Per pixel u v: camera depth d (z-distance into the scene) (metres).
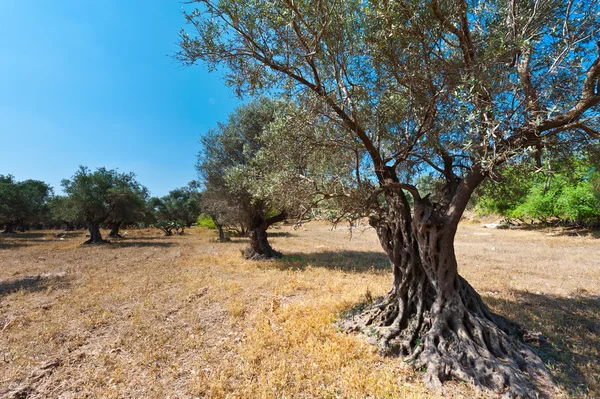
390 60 3.92
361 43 4.26
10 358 4.35
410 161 5.30
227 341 4.78
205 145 14.03
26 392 3.50
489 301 6.48
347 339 4.54
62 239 27.50
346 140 4.89
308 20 3.88
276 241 21.28
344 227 32.47
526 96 3.49
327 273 9.66
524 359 3.86
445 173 4.79
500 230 25.48
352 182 4.98
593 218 20.28
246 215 13.60
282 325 5.25
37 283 9.18
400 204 4.89
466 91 3.21
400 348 4.22
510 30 3.44
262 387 3.42
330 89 4.74
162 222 33.31
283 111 5.37
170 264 12.16
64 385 3.66
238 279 9.13
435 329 4.10
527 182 5.39
